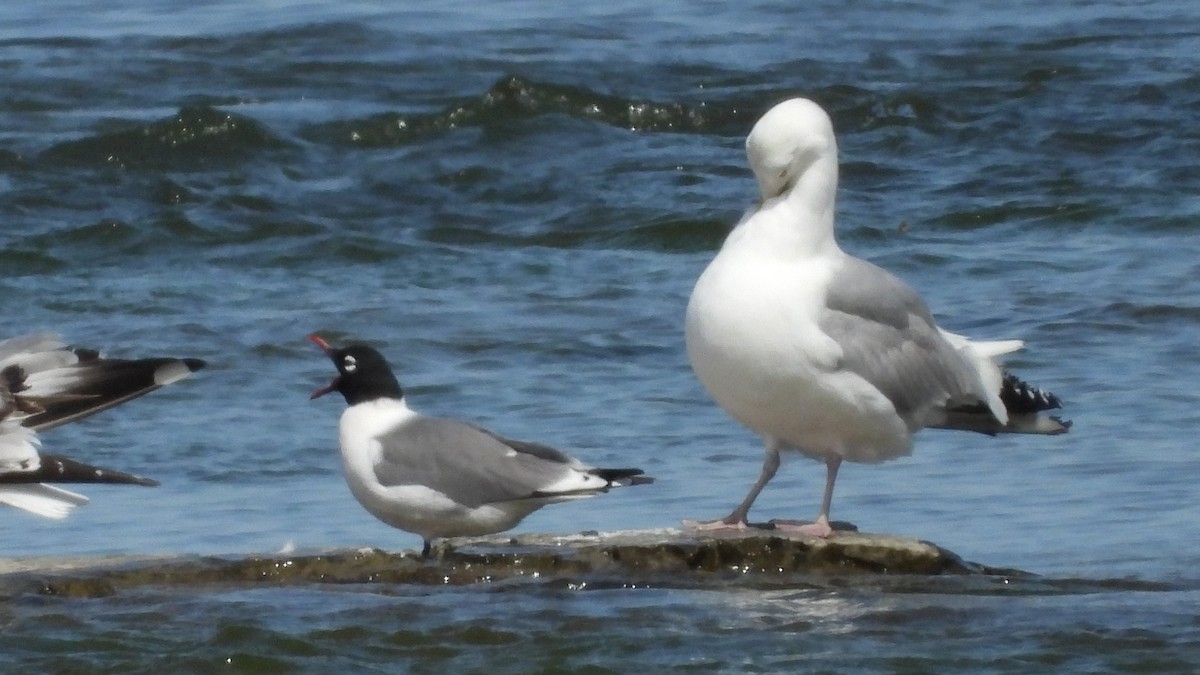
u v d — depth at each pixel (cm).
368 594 1130
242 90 3117
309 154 2705
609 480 1118
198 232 2330
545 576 1152
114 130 2728
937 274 2116
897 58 3269
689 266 2191
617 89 3039
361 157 2711
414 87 3117
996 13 3662
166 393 1716
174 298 2055
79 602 1114
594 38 3431
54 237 2298
